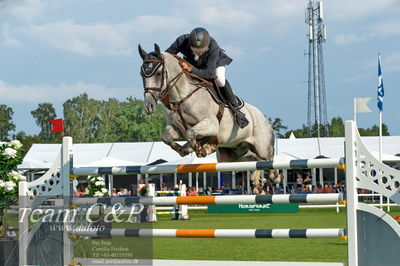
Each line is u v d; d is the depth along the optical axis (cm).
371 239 697
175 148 811
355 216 701
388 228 686
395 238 681
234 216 2719
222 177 3656
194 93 821
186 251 1226
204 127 799
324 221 2117
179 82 806
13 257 902
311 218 2348
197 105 820
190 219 2458
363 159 706
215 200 762
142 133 9625
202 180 3825
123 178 4078
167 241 1463
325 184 3612
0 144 1105
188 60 881
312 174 3350
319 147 3481
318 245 1295
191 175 3816
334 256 1089
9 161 1069
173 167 803
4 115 11050
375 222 695
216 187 3838
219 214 2972
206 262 859
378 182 693
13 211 945
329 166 729
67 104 10456
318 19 5981
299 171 3628
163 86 787
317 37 5981
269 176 1024
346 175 709
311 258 1066
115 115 10594
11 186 1011
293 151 3466
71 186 860
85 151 3794
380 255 690
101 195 1683
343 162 720
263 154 991
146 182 3853
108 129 10506
